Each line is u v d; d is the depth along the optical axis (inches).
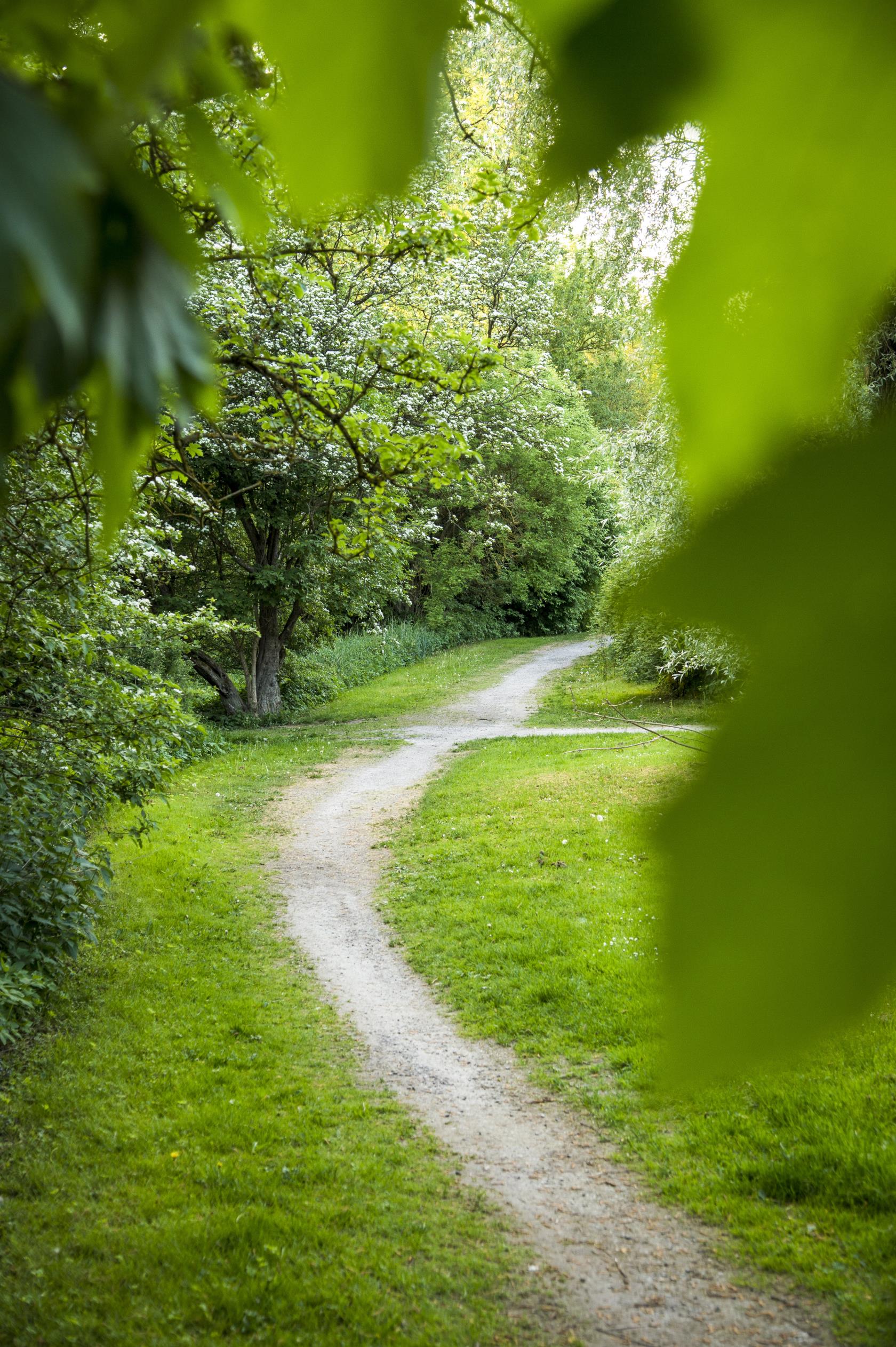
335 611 1152.2
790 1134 309.3
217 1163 309.4
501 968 471.2
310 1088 368.2
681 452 9.7
